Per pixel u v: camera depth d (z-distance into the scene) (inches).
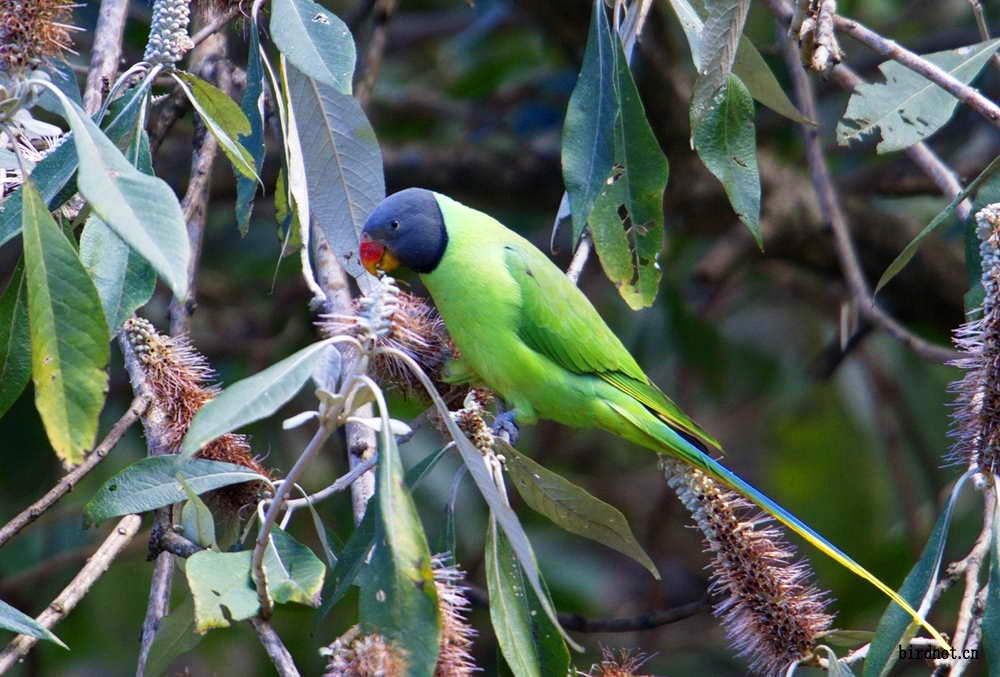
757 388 512.1
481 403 279.7
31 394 388.8
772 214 461.1
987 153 459.2
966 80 267.3
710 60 245.0
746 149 260.2
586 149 254.5
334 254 257.4
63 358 176.2
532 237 488.1
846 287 455.8
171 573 233.5
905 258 246.4
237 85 336.5
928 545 228.1
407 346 253.9
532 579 174.9
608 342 280.7
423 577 167.9
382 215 276.5
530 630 208.7
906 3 498.3
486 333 272.5
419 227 274.5
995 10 471.8
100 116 232.1
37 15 218.1
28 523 218.2
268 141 422.9
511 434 283.1
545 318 273.3
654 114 440.1
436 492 440.1
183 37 237.9
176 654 209.0
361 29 462.6
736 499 239.6
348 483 214.8
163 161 431.8
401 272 422.3
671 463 237.5
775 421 526.9
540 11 426.9
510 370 275.6
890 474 499.2
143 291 211.3
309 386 438.3
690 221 471.5
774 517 253.6
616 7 271.3
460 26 508.4
